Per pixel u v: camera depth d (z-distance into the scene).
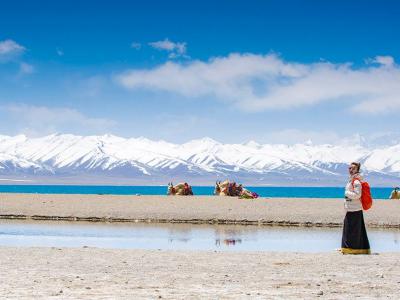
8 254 19.69
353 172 21.16
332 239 30.97
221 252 21.19
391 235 33.91
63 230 35.06
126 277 14.62
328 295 12.23
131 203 53.62
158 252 20.91
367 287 13.36
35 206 49.69
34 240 29.31
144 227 37.88
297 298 11.78
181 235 32.59
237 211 46.88
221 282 13.94
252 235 33.00
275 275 15.28
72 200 56.56
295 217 43.38
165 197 63.88
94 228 36.62
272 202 55.81
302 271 16.12
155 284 13.49
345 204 21.06
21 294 11.78
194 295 11.95
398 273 15.81
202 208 49.09
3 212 45.97
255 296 11.93
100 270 15.93
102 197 61.81
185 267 16.78
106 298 11.46
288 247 27.03
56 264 17.14
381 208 48.84
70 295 11.75
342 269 16.59
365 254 20.70
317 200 59.31
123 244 27.73
